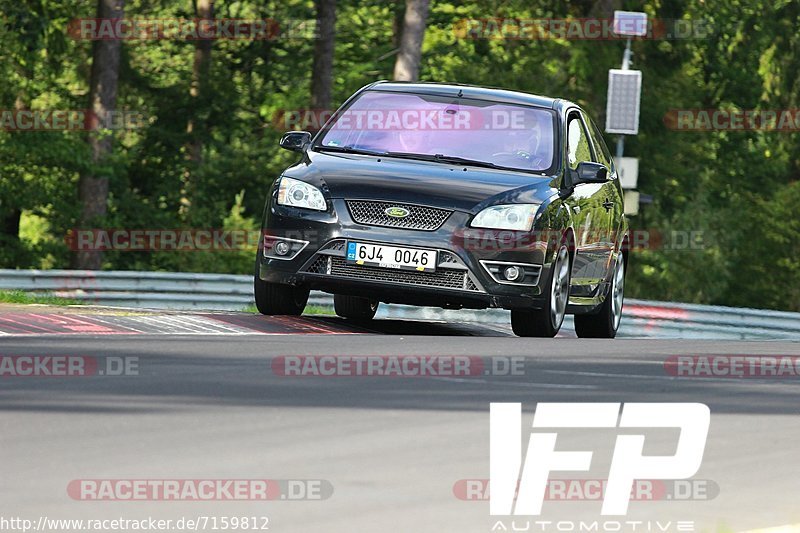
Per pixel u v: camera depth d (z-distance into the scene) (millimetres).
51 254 133125
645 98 150750
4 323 36156
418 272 39781
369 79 150000
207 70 141750
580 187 43875
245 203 144875
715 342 41656
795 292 171125
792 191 169625
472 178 40781
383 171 40719
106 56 124625
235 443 21688
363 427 23438
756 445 23859
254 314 42594
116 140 139000
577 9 146625
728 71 163625
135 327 37125
